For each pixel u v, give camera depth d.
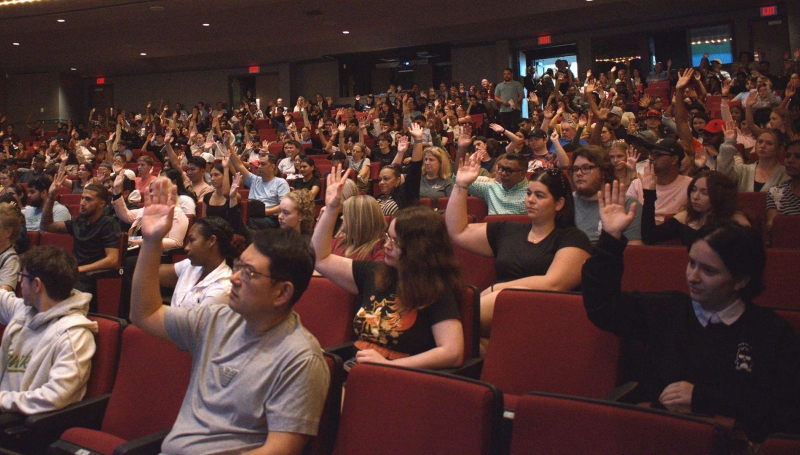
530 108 11.05
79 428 2.02
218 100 17.06
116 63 16.30
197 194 5.71
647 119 6.70
